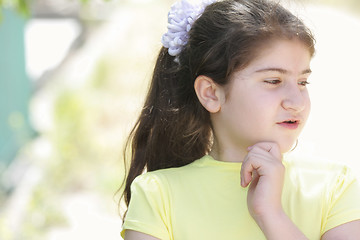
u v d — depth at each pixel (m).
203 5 3.72
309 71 3.34
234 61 3.27
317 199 3.31
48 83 17.89
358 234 3.20
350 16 14.84
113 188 12.59
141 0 21.67
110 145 13.91
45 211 11.80
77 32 21.06
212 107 3.45
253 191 3.27
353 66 12.55
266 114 3.23
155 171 3.60
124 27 20.22
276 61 3.22
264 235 3.21
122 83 16.53
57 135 13.84
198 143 3.85
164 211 3.38
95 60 18.17
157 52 4.42
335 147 10.17
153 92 3.95
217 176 3.44
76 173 13.62
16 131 14.80
